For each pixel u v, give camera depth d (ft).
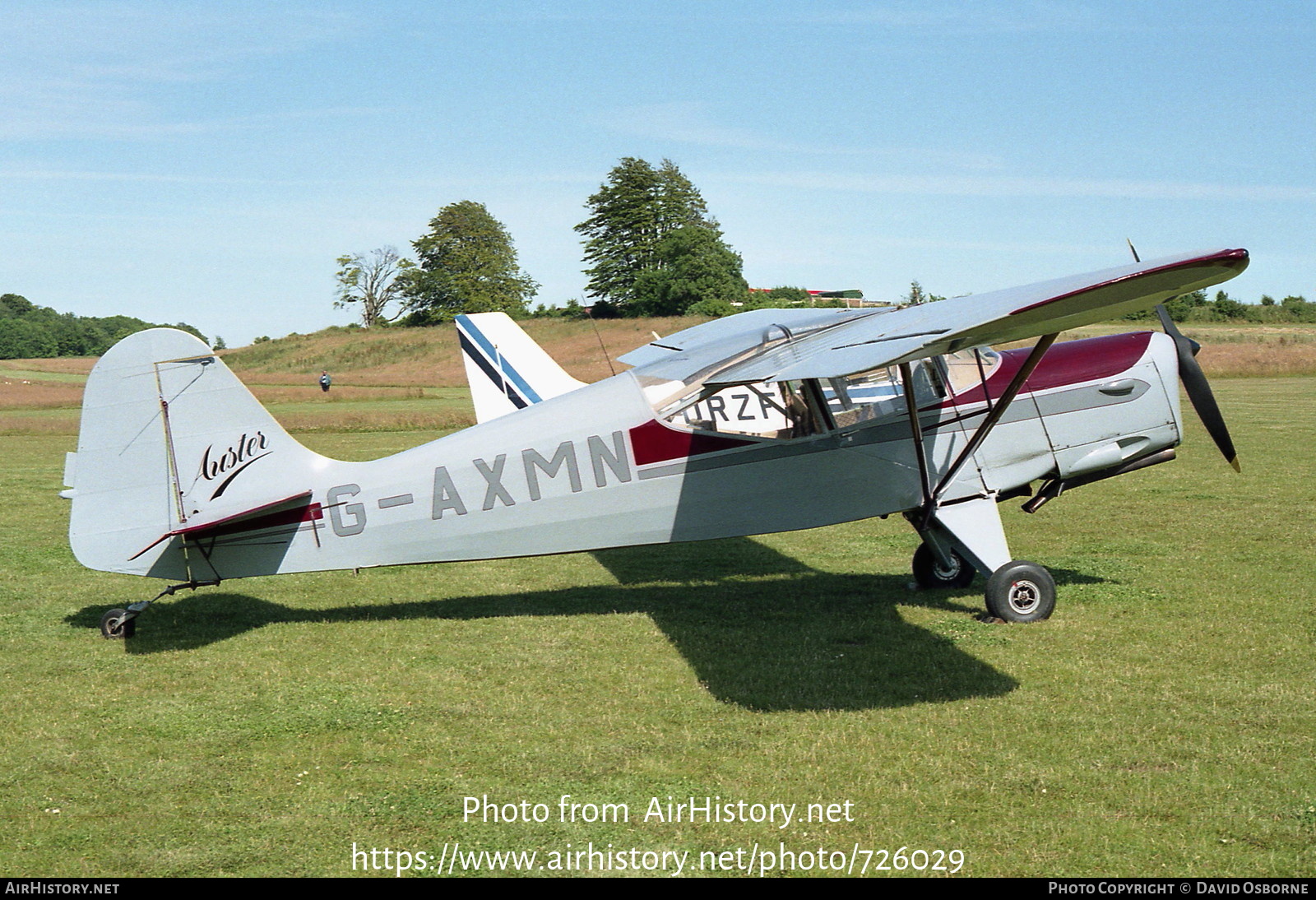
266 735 17.25
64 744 16.96
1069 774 15.02
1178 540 32.91
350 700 18.98
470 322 38.19
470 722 17.75
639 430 24.16
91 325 496.23
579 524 24.25
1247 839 13.03
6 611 26.35
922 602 26.25
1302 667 19.77
